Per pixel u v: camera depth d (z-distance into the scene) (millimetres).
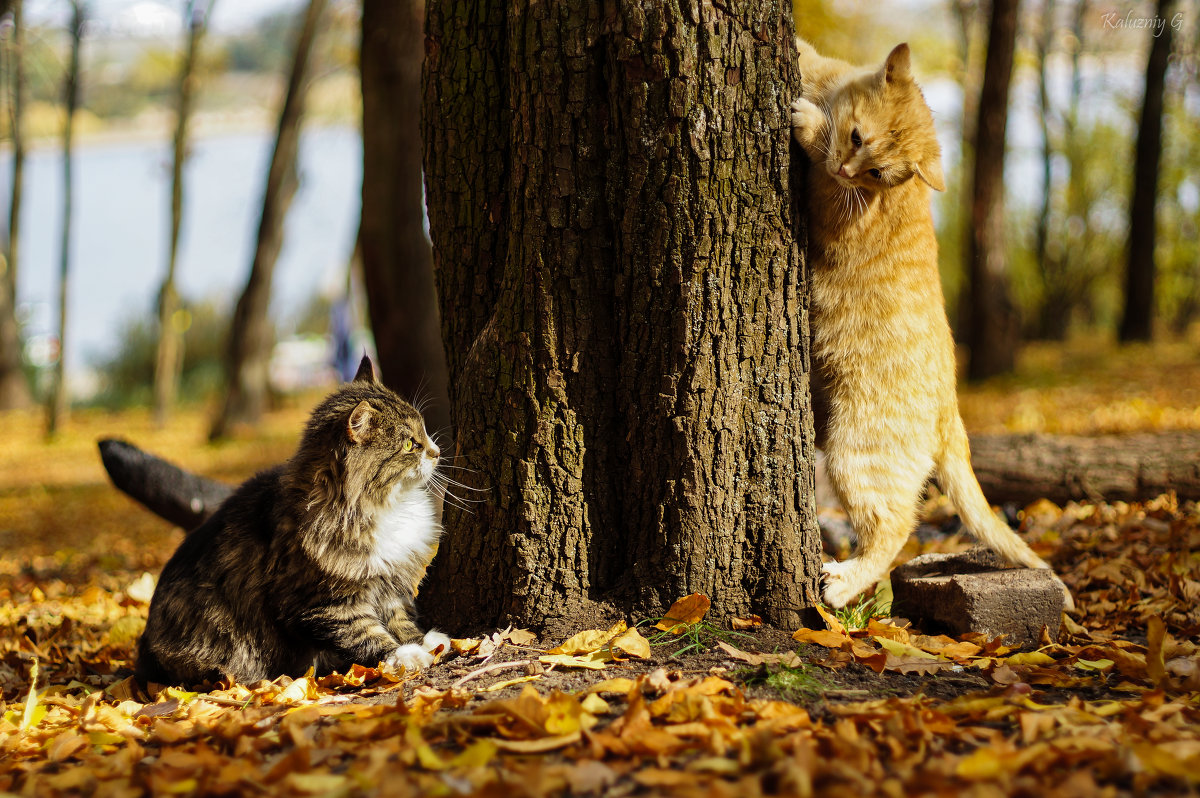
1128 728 2562
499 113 3516
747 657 3115
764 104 3223
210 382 25203
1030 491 6617
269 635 3748
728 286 3244
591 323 3330
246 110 29469
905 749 2443
